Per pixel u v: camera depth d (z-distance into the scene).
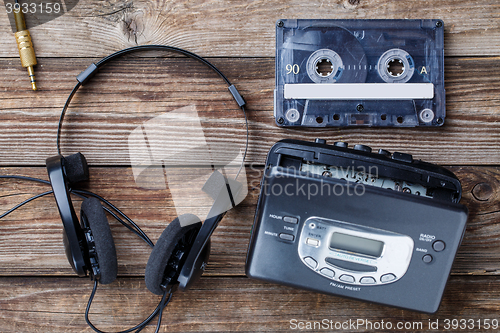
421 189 0.84
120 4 1.03
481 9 1.04
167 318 0.99
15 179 1.00
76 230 0.81
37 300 0.99
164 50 1.03
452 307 1.00
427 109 1.03
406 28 1.04
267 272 0.80
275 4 1.04
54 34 1.03
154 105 1.02
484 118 1.03
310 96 1.02
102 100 1.02
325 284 0.79
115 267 0.82
